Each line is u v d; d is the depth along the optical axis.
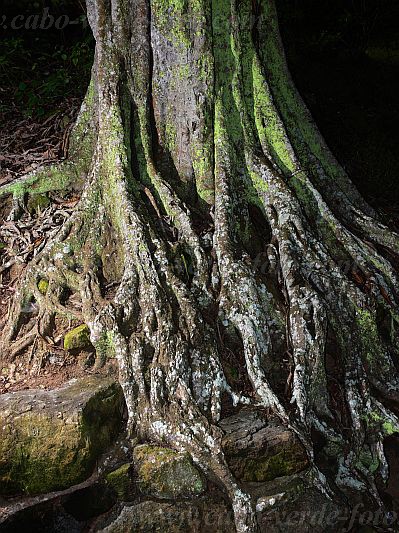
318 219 5.39
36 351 4.80
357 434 4.72
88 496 4.12
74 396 4.27
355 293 5.04
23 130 7.25
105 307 4.65
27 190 5.75
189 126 5.33
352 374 4.92
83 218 5.19
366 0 11.38
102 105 5.28
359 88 9.89
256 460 4.18
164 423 4.30
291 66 10.10
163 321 4.55
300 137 5.73
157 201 5.18
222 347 4.75
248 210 5.35
